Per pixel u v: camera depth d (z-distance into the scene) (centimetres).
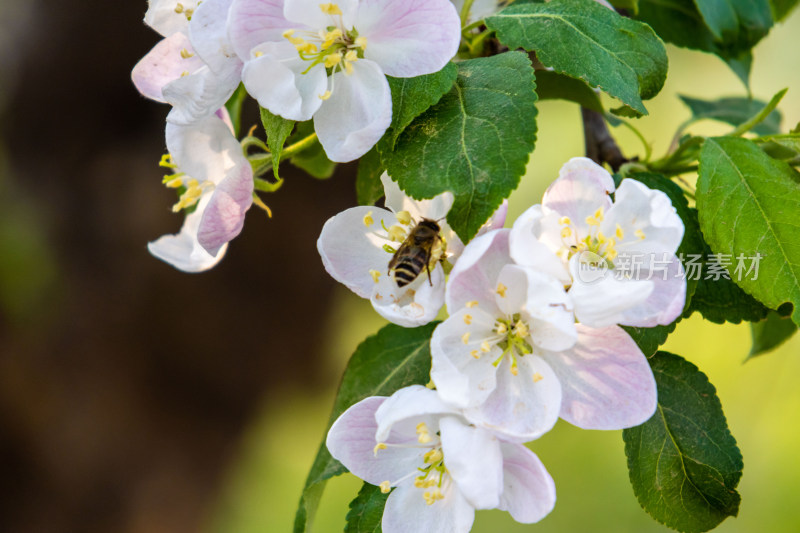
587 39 50
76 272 85
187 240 54
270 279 88
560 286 47
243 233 85
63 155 83
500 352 48
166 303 86
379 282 49
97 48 79
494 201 47
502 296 48
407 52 48
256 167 51
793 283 50
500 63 49
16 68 80
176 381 89
